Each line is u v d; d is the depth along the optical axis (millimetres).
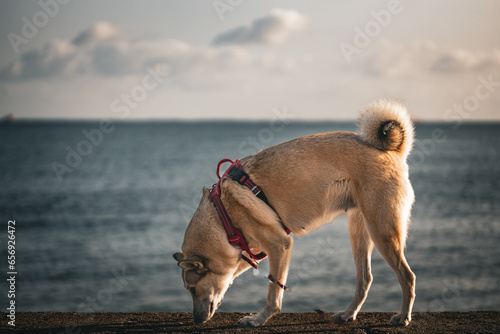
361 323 4043
